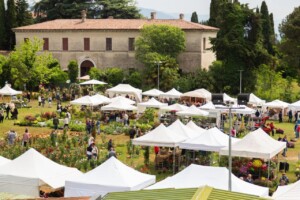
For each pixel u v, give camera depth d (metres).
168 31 98.12
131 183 27.33
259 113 70.31
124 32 103.06
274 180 37.34
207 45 103.44
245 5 100.12
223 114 65.00
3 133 56.94
